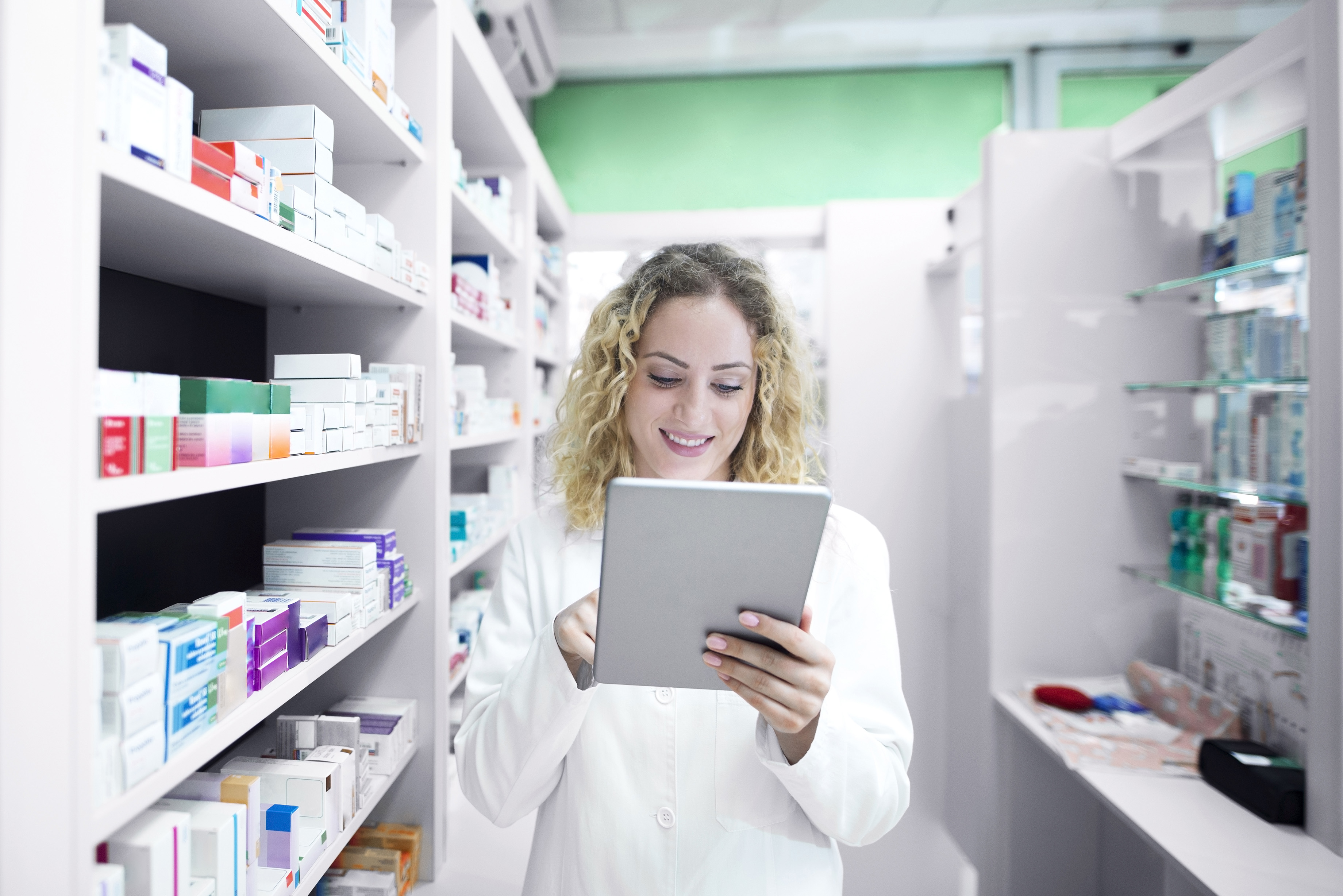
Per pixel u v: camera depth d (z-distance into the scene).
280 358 1.09
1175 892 1.42
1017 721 1.85
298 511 1.43
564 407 1.03
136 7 0.89
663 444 0.89
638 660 0.70
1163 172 1.94
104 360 1.05
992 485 1.99
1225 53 3.47
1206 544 1.78
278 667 0.94
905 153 3.66
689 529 0.62
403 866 1.32
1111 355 1.96
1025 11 3.41
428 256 1.41
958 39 3.47
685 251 0.90
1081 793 1.97
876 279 3.17
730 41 3.53
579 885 0.84
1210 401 1.94
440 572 1.42
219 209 0.77
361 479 1.42
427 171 1.40
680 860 0.83
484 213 1.96
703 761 0.86
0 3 0.57
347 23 1.17
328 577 1.16
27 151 0.57
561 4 3.32
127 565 1.12
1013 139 1.97
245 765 1.06
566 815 0.88
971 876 2.15
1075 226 1.96
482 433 1.91
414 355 1.41
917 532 3.12
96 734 0.61
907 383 3.16
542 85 3.31
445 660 1.46
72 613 0.58
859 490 3.15
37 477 0.58
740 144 3.71
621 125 3.72
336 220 1.07
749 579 0.65
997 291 1.98
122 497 0.63
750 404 0.90
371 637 1.30
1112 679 1.98
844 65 3.64
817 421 1.02
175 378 0.75
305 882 0.97
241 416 0.83
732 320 0.86
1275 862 1.26
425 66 1.41
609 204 3.73
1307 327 1.29
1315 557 1.28
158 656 0.70
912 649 3.06
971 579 2.54
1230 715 1.65
